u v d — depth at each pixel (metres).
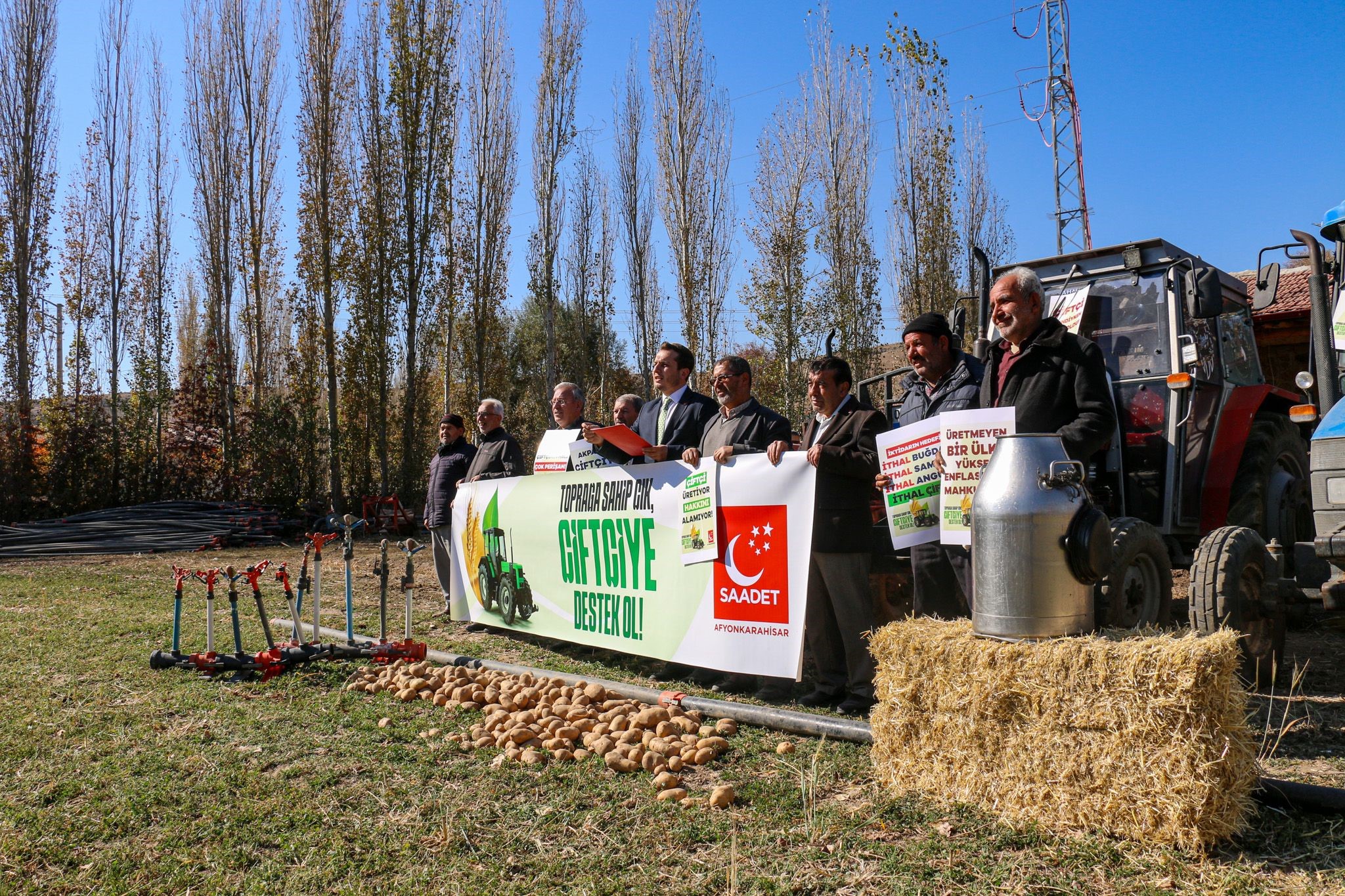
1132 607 4.90
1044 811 2.86
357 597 9.23
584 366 34.38
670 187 26.56
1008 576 3.00
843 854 2.74
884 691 3.30
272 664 5.34
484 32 25.33
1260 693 4.60
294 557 14.55
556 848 2.88
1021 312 3.79
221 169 22.92
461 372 26.75
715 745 3.76
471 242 25.09
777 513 4.54
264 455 20.81
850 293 24.02
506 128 25.45
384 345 22.03
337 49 22.41
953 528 3.64
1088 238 24.36
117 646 6.27
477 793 3.36
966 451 3.62
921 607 4.25
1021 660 2.90
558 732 3.93
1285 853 2.63
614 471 5.54
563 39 25.78
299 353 23.11
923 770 3.19
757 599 4.61
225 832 3.06
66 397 21.86
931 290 25.23
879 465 4.40
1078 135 24.67
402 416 23.14
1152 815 2.65
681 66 26.27
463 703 4.54
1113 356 6.23
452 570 7.49
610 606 5.57
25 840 3.03
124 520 17.16
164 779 3.58
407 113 22.03
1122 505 5.99
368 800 3.34
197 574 5.51
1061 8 24.81
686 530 5.00
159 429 21.98
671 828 2.99
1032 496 2.98
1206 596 4.45
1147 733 2.66
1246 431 6.29
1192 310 5.67
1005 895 2.45
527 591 6.39
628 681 5.15
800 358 20.58
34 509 19.64
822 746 3.66
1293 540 6.54
